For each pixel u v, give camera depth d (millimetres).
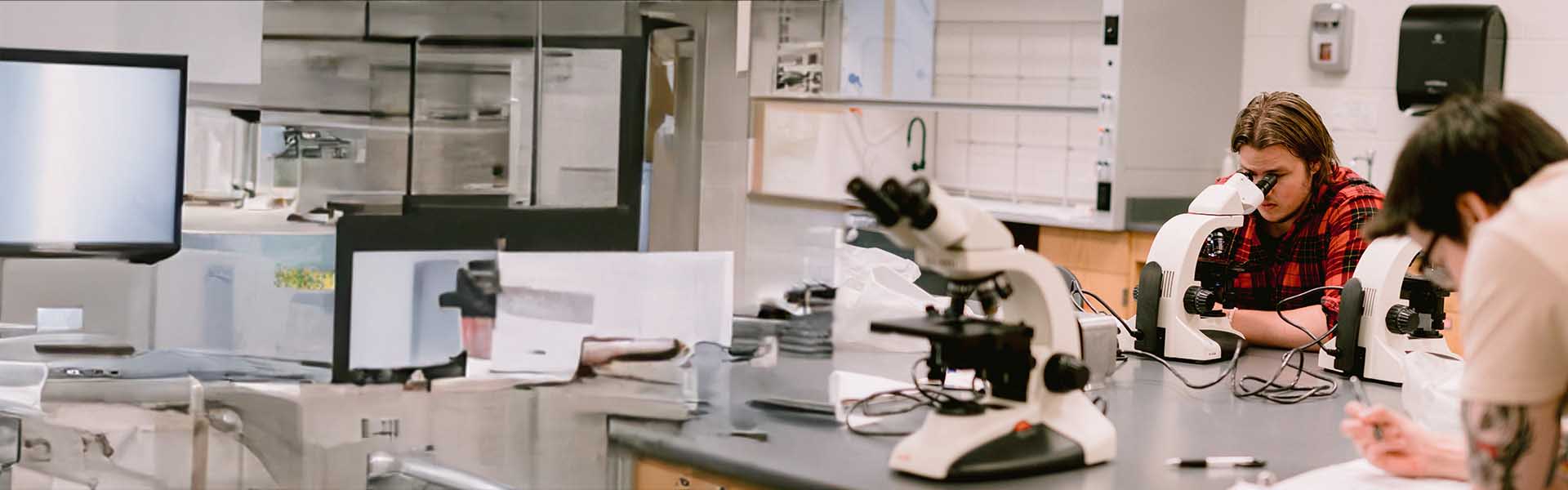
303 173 2143
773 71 4660
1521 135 1389
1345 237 2812
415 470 2074
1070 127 5629
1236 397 2150
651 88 2229
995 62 5867
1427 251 1499
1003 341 1600
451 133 2170
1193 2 5043
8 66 2062
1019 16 5738
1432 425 1892
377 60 2146
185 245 2150
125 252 2139
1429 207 1435
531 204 2191
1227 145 5301
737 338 2217
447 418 2066
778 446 1735
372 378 2074
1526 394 1314
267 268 2141
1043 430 1652
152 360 2152
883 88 5453
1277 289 2994
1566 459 1416
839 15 5090
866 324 2326
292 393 2107
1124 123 4828
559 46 2184
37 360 2145
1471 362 1361
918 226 1541
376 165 2162
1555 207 1317
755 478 1644
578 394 2043
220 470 2156
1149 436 1844
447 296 2086
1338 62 4910
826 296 2301
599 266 2096
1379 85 4840
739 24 2287
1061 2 5582
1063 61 5613
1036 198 5809
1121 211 4836
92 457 2154
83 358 2150
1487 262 1335
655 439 1789
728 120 2291
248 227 2143
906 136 5789
